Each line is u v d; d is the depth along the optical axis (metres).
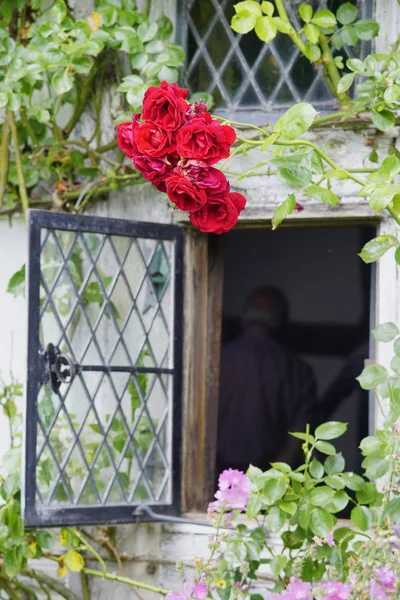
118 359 3.69
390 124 3.20
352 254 7.51
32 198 4.04
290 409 5.79
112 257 3.71
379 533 2.79
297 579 3.04
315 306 7.57
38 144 3.95
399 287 3.60
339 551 3.11
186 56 3.94
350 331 7.50
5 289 4.09
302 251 7.58
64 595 3.91
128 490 3.68
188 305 3.93
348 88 3.46
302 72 3.81
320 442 3.22
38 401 3.51
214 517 3.15
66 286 3.64
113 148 3.97
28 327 3.47
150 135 2.57
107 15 3.69
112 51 3.96
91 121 4.00
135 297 3.72
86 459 3.61
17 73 3.62
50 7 3.99
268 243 7.61
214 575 3.08
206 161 2.54
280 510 3.16
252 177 3.78
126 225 3.67
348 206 3.67
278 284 7.62
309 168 2.73
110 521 3.59
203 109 2.61
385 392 3.08
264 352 5.69
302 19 3.63
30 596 3.95
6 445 4.04
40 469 3.52
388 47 3.66
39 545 3.65
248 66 3.88
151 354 3.73
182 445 3.81
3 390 4.04
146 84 3.62
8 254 4.09
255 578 3.39
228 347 5.70
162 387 3.76
